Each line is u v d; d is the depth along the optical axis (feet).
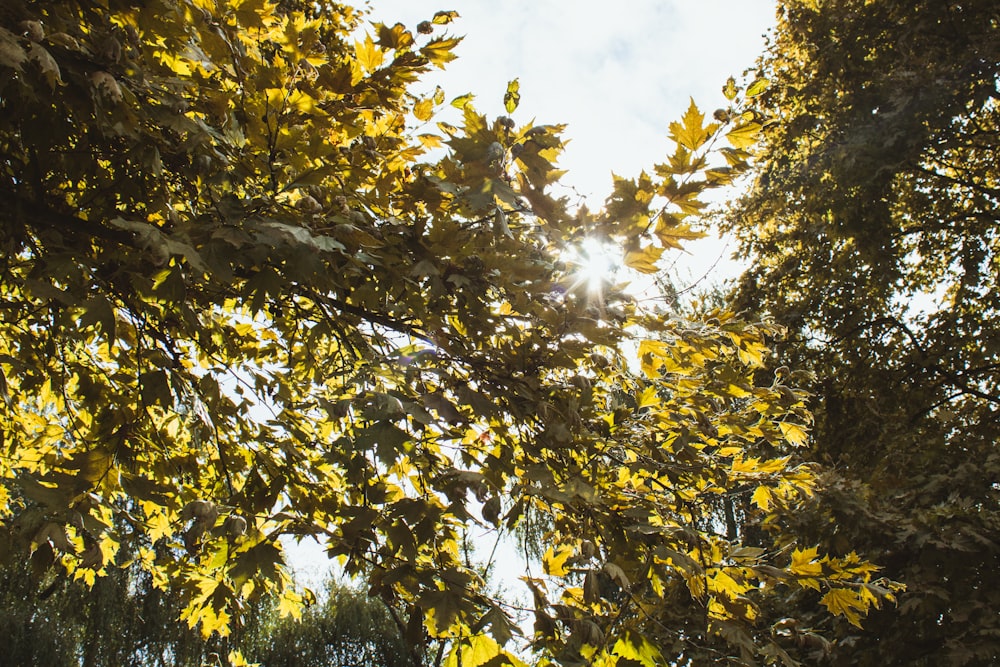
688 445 9.07
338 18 11.82
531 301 7.78
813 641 8.91
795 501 22.90
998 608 20.93
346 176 7.72
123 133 6.52
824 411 36.35
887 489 27.86
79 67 6.42
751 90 6.52
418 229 7.73
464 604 6.34
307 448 11.43
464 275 7.88
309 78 7.48
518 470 8.29
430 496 7.50
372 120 8.62
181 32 7.22
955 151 39.19
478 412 7.48
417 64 7.94
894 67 34.53
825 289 39.22
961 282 37.45
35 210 7.45
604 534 8.17
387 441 6.54
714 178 6.79
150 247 5.83
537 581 7.53
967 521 23.09
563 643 6.90
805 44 40.29
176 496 10.38
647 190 6.92
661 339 8.88
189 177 7.57
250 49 8.17
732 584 8.87
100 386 11.28
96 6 7.04
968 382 37.27
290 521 6.94
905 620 21.59
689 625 10.41
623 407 9.12
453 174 7.48
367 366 7.62
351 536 6.69
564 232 7.50
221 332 11.53
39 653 47.47
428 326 8.15
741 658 8.35
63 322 8.11
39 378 11.13
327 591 64.44
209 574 10.12
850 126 35.73
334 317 8.48
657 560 8.04
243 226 6.47
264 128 7.26
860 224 36.40
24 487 5.82
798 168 39.04
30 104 7.01
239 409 10.90
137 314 8.77
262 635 56.75
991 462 26.18
